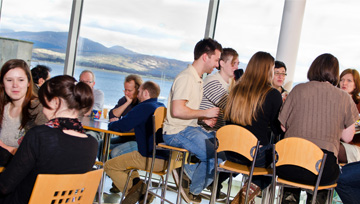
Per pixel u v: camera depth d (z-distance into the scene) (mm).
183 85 3254
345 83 4246
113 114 4668
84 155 2021
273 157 2762
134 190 3736
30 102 2525
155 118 3656
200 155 3355
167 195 4941
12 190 1906
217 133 3010
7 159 2438
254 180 3311
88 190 1975
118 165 3873
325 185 2820
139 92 4039
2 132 2541
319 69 2924
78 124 2037
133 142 4402
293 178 2816
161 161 3775
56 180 1778
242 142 2904
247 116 3047
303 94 2904
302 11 4918
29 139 1895
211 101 3758
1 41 5617
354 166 3021
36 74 4812
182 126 3375
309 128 2850
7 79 2438
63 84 2002
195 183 3461
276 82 4438
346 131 2961
